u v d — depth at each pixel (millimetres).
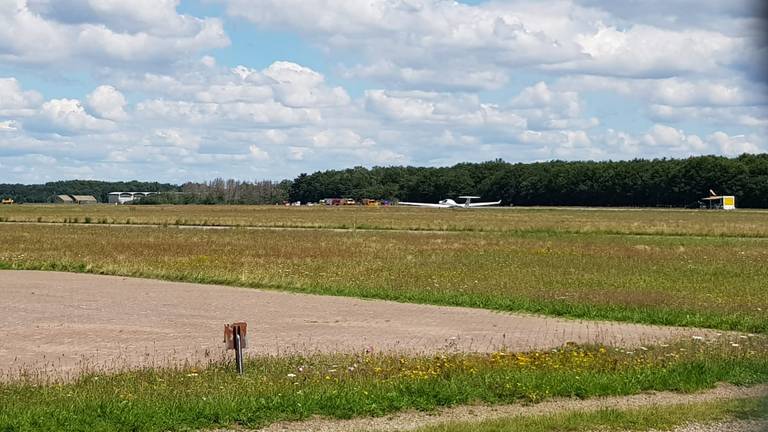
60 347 16141
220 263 33844
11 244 45438
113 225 72688
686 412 10227
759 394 11594
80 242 47375
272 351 15555
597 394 11508
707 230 62906
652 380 12078
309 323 19422
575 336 17531
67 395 10977
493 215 101938
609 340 16906
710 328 19031
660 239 53688
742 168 155875
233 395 10805
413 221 79500
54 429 9359
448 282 27625
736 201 156250
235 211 121688
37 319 19953
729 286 26797
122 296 24641
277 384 11602
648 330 18562
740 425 9727
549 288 26062
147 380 12117
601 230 64125
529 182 184125
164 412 9945
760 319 19641
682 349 15070
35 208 143250
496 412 10547
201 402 10375
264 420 9953
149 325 19062
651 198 169125
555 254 39938
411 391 11125
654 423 9734
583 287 26406
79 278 30047
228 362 13836
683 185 162250
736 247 45750
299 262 34656
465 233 60500
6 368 13930
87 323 19312
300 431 9602
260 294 25281
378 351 15430
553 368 12984
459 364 13148
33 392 11266
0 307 22078
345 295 25031
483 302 22641
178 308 22047
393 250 41938
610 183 172375
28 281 28922
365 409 10375
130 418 9672
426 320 19953
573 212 119438
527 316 20750
